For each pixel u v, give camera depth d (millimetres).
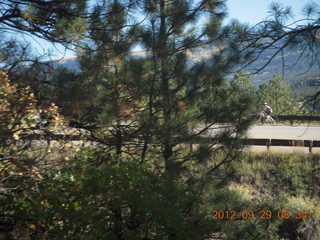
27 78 7098
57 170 6180
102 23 8852
